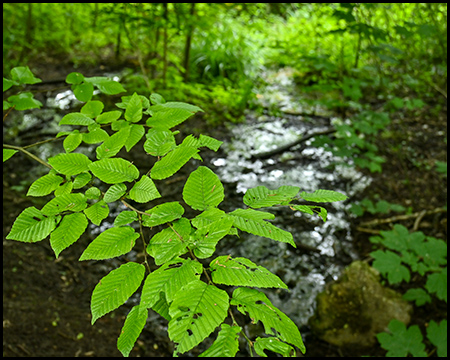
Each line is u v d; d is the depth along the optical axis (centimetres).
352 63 580
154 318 332
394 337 266
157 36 548
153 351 309
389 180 443
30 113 521
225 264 77
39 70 611
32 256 371
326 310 317
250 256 370
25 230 91
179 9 460
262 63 696
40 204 416
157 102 140
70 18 719
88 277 361
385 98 541
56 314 327
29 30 650
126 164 103
